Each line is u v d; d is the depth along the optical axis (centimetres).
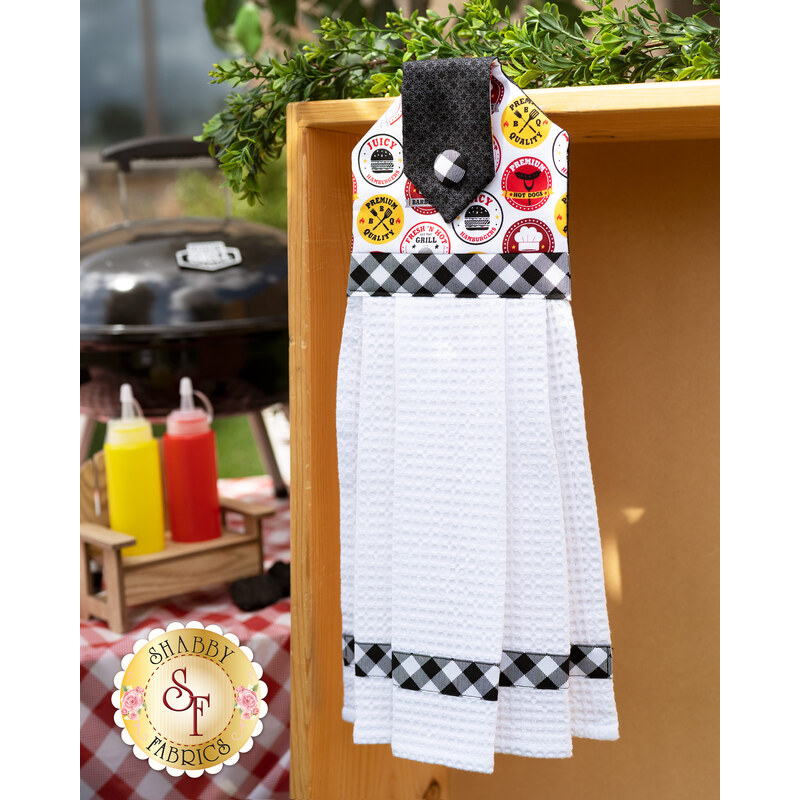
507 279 77
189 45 427
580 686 80
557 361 77
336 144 91
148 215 436
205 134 102
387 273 80
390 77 89
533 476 78
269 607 129
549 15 90
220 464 322
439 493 80
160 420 145
